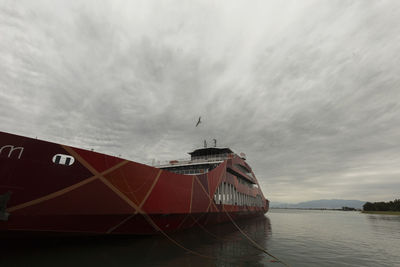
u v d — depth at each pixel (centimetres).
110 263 1024
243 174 4009
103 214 1187
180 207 1792
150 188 1498
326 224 4644
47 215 998
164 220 1638
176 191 1789
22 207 934
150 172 1532
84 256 1092
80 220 1113
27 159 961
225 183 3044
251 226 3359
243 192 4022
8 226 916
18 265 910
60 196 1038
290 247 1750
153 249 1342
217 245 1633
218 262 1179
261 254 1434
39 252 1090
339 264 1276
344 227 3938
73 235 1143
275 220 5522
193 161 3181
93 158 1183
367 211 13712
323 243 2041
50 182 1013
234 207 3272
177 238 1769
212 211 2447
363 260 1392
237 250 1509
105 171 1221
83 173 1127
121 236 1393
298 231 3019
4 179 897
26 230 967
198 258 1224
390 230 3459
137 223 1408
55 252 1113
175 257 1209
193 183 2103
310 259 1363
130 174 1361
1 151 902
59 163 1053
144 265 1035
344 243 2084
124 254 1184
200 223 2286
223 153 3856
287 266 1181
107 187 1216
